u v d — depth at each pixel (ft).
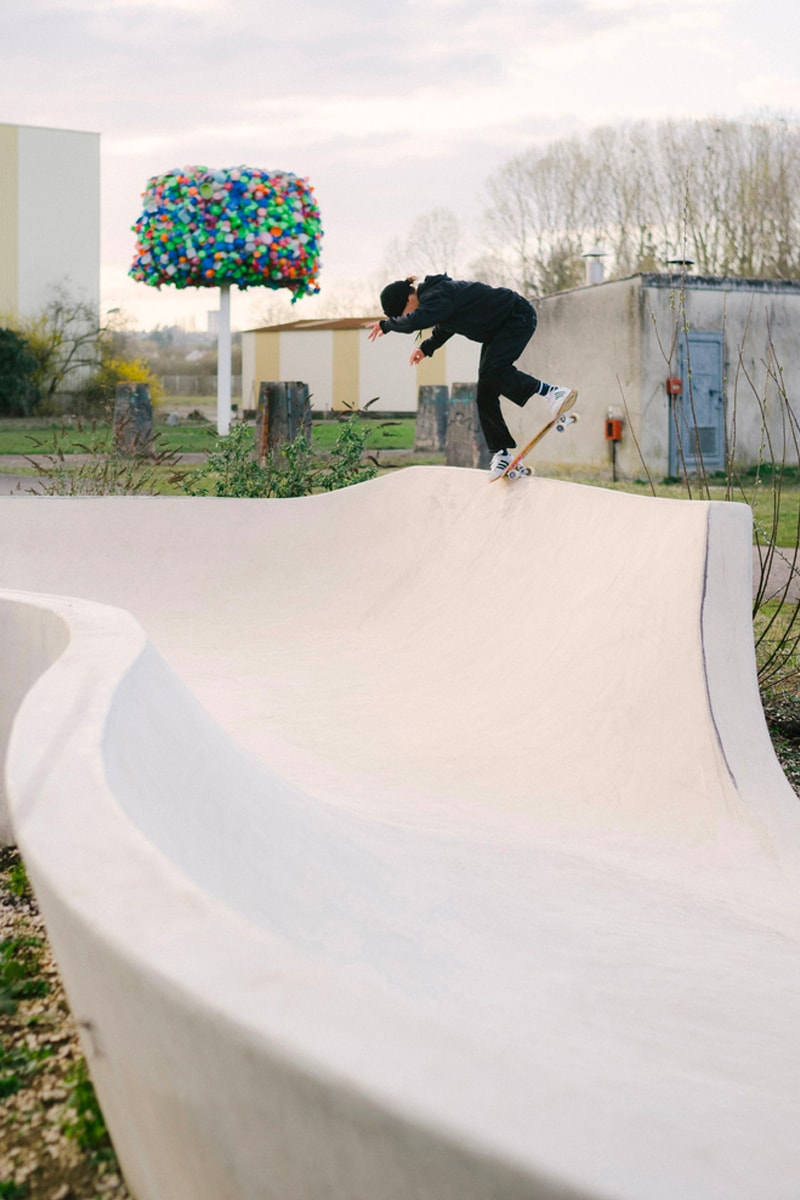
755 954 10.87
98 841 4.71
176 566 27.99
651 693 17.15
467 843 13.14
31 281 102.12
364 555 27.53
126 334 108.17
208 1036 3.66
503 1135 3.12
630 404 55.83
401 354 122.72
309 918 7.56
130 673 7.91
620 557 20.07
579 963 9.51
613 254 116.67
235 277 51.52
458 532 25.82
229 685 21.40
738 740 15.92
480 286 22.33
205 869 6.58
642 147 112.16
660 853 14.23
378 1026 3.54
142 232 50.93
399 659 22.71
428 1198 3.21
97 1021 4.57
